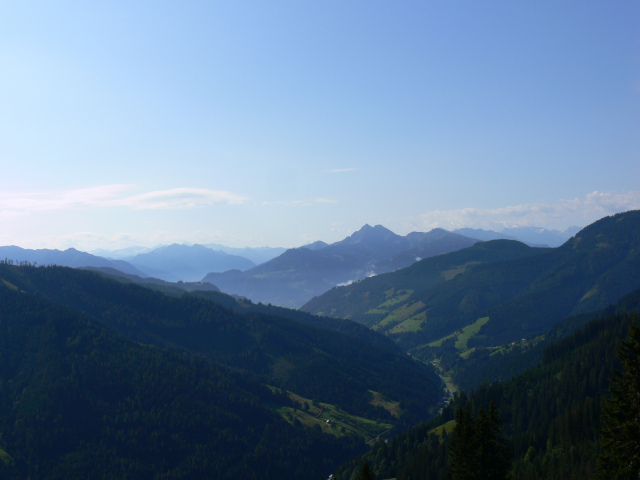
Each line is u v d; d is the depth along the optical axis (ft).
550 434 531.91
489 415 275.59
